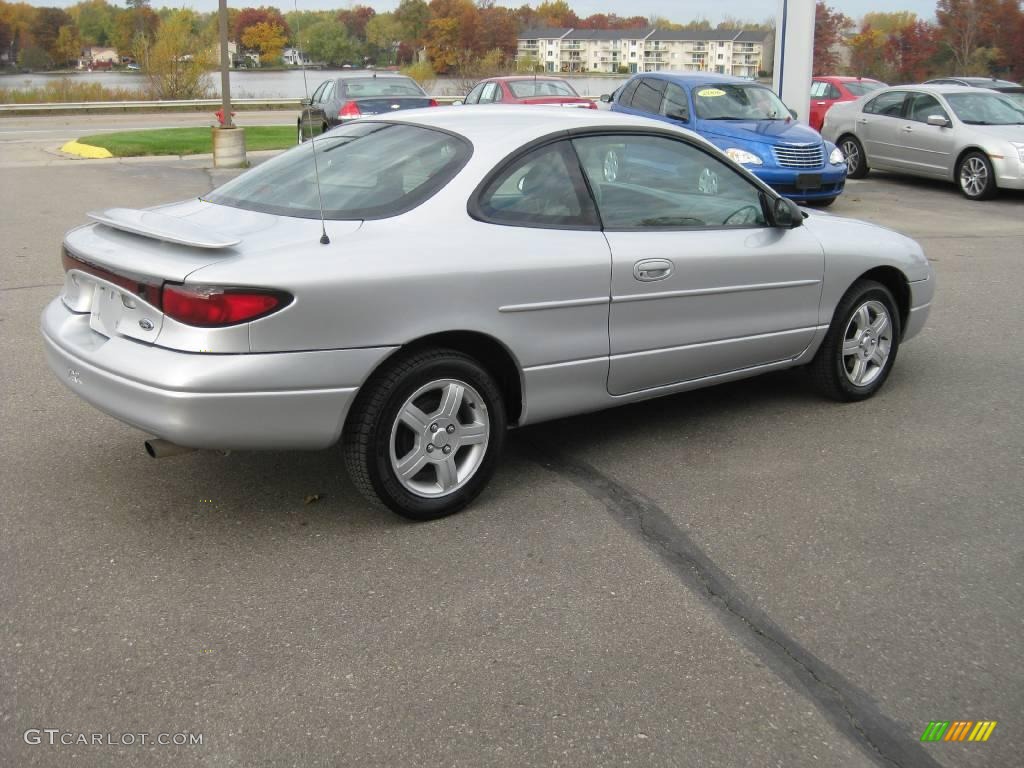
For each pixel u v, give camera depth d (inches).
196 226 150.3
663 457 191.0
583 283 167.8
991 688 119.7
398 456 156.6
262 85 1537.9
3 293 309.3
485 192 161.8
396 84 698.8
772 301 200.1
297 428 143.6
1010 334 286.5
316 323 140.3
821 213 229.9
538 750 106.7
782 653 126.0
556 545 153.9
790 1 644.7
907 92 624.4
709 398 228.2
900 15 2642.7
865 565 149.2
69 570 143.1
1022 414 218.5
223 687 116.8
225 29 655.1
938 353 267.0
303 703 114.0
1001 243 436.5
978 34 2396.7
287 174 175.8
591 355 172.9
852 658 125.3
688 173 189.2
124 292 144.0
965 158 575.8
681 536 157.8
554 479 179.5
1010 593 141.6
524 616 133.4
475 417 161.9
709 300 188.4
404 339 148.7
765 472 184.1
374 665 121.6
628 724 111.3
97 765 103.3
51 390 221.3
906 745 109.2
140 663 121.1
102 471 178.7
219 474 178.9
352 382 145.1
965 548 155.3
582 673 120.7
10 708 112.0
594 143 177.6
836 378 219.0
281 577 142.6
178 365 136.2
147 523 158.7
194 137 855.7
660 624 132.1
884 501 172.1
